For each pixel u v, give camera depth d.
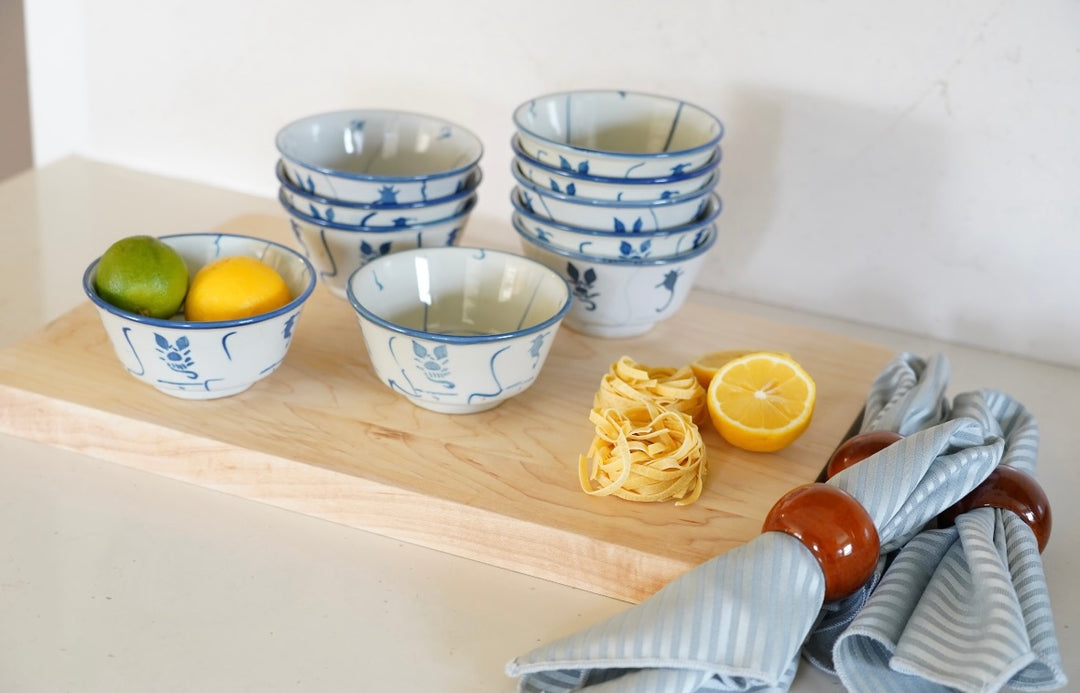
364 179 1.05
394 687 0.72
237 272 0.93
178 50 1.40
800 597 0.74
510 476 0.89
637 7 1.21
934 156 1.17
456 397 0.93
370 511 0.87
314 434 0.92
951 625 0.73
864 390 1.06
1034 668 0.73
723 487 0.89
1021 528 0.82
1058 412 1.12
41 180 1.44
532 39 1.26
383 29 1.31
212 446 0.89
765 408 0.93
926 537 0.83
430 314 1.02
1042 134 1.12
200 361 0.91
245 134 1.42
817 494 0.78
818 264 1.26
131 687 0.70
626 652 0.71
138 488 0.90
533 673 0.73
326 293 1.17
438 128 1.19
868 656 0.75
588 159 1.01
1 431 0.96
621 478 0.84
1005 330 1.21
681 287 1.09
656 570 0.81
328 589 0.81
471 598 0.81
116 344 0.92
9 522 0.84
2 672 0.70
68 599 0.77
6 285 1.18
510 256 1.02
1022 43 1.09
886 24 1.13
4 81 1.72
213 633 0.75
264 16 1.35
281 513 0.89
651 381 0.93
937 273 1.22
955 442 0.86
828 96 1.18
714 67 1.21
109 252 0.92
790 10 1.16
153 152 1.48
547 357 1.08
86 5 1.41
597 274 1.06
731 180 1.25
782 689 0.73
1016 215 1.16
